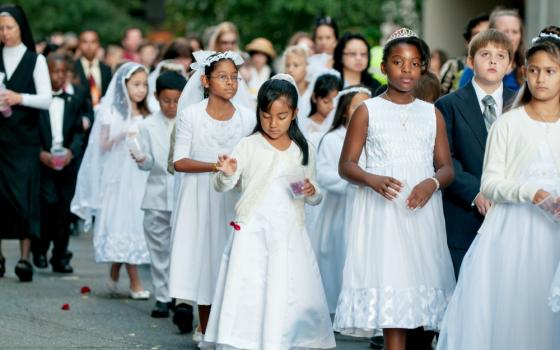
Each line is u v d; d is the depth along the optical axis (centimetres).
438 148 854
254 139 877
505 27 1080
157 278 1123
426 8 2594
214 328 859
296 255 861
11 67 1310
